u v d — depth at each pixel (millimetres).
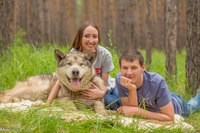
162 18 19734
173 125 4184
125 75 4480
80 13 32375
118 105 5203
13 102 5336
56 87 5066
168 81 6895
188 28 6094
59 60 5004
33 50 8594
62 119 4129
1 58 7434
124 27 13430
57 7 23094
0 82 6398
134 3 13242
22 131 3867
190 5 6039
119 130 3971
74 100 4895
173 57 7359
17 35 11000
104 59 5301
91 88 5000
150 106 4691
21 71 6562
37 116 4074
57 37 22469
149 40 9883
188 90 6129
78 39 5242
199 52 6004
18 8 19500
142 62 4496
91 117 4250
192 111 5230
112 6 20938
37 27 14211
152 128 4098
